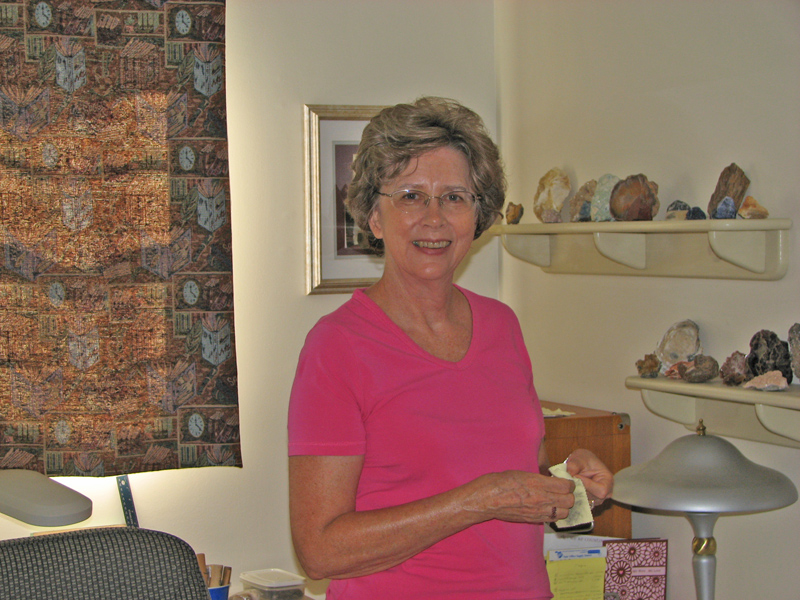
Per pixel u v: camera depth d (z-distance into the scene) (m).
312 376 1.18
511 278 2.55
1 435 1.99
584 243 2.16
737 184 1.67
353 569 1.10
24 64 1.96
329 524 1.11
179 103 2.06
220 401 2.11
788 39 1.60
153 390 2.06
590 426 2.02
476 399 1.23
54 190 1.99
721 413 1.78
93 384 2.02
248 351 2.27
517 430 1.25
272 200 2.29
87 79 2.00
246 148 2.26
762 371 1.60
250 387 2.28
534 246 2.30
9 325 1.98
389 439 1.18
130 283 2.04
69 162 2.00
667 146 1.91
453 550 1.16
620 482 1.65
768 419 1.55
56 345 2.00
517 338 1.39
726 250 1.62
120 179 2.03
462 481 1.17
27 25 1.96
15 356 1.99
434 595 1.15
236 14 2.24
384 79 2.42
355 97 2.38
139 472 2.06
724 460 1.62
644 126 1.98
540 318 2.41
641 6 1.97
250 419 2.28
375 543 1.08
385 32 2.42
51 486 1.89
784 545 1.66
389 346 1.21
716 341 1.80
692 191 1.84
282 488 2.31
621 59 2.05
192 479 2.23
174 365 2.08
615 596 1.87
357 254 2.37
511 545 1.20
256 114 2.27
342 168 2.35
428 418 1.18
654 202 1.87
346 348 1.19
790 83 1.60
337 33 2.36
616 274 2.07
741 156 1.71
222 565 2.21
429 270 1.22
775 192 1.64
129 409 2.04
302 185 2.32
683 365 1.77
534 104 2.39
